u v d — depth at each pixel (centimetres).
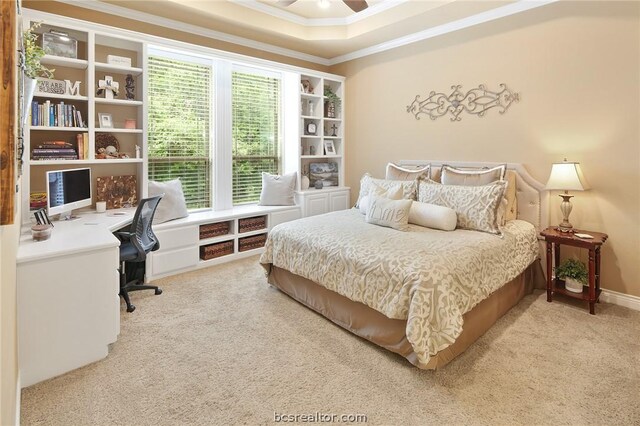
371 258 236
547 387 193
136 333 252
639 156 289
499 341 243
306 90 516
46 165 320
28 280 192
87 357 214
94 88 322
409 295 205
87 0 337
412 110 454
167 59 407
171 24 396
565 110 326
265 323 269
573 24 317
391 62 474
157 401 182
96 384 196
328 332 256
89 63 314
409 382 198
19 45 160
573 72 320
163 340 243
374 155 507
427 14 378
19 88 156
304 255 284
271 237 324
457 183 349
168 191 385
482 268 242
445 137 421
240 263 418
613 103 299
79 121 317
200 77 435
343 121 545
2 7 97
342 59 536
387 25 410
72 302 207
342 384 197
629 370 209
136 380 199
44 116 295
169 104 413
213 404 181
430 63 430
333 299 267
